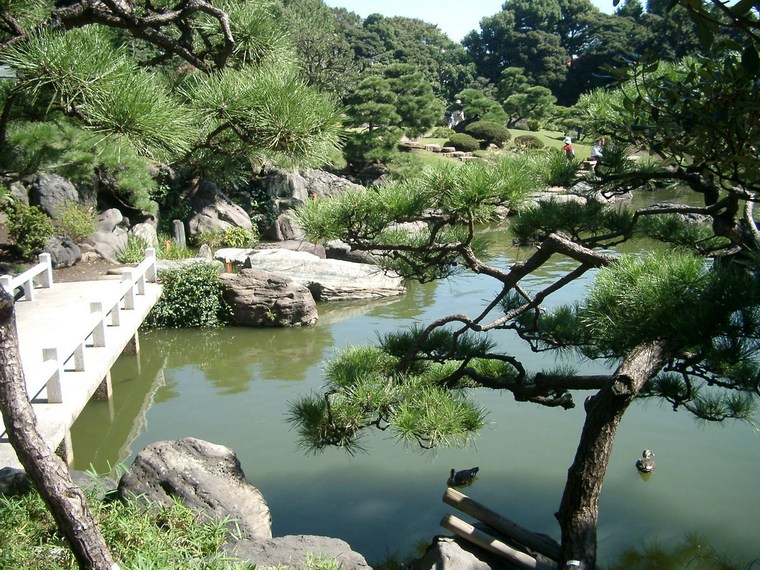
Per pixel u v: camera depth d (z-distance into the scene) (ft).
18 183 62.95
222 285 54.70
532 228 21.03
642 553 23.95
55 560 16.37
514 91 186.09
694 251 21.68
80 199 67.26
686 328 13.80
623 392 15.34
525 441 33.19
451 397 18.74
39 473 11.40
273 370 44.75
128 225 71.26
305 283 61.41
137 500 20.07
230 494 20.63
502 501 27.61
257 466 31.12
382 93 104.12
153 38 13.85
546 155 21.24
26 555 16.33
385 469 30.63
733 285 13.88
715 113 10.67
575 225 21.21
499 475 29.84
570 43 223.92
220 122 14.33
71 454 30.25
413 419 17.60
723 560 23.50
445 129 161.89
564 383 20.34
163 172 78.43
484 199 18.38
